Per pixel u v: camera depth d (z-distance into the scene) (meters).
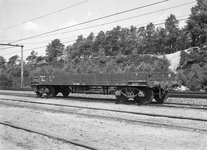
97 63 61.41
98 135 6.78
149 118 9.16
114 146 5.68
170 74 14.15
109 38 88.31
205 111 10.34
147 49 90.62
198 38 74.62
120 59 60.75
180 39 90.19
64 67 53.38
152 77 12.63
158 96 14.08
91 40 92.94
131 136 6.62
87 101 15.34
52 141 6.20
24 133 7.14
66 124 8.36
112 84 13.88
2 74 44.44
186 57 50.41
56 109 12.12
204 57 47.69
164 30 92.00
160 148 5.50
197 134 6.65
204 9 70.25
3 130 7.59
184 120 8.52
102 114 10.36
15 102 15.66
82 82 15.56
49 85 18.36
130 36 94.75
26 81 43.53
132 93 13.38
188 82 28.88
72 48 91.19
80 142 5.93
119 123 8.34
